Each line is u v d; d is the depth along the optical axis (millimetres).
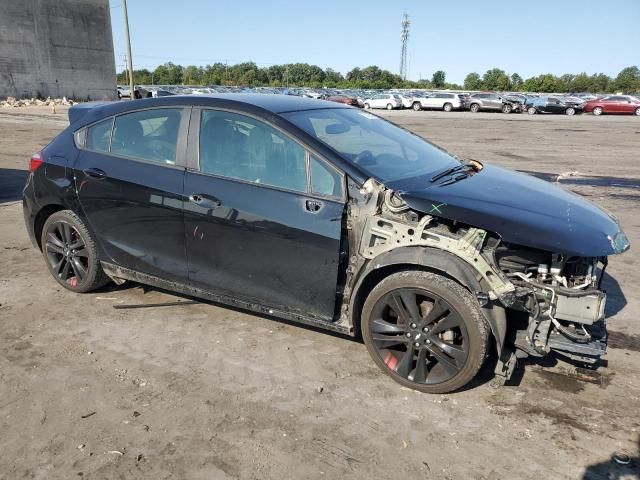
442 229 3186
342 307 3508
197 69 134250
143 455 2754
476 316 3027
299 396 3252
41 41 54406
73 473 2633
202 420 3027
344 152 3488
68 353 3730
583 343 3035
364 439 2877
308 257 3426
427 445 2834
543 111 39469
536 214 3148
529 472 2650
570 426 2990
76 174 4355
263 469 2664
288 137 3516
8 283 4930
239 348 3809
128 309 4418
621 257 5848
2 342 3875
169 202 3885
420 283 3146
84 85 58719
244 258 3676
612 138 19391
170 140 3973
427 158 4051
